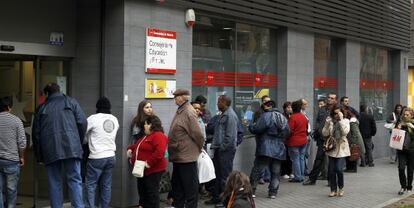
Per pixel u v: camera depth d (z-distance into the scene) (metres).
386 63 20.31
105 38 9.61
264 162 10.72
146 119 8.52
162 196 10.27
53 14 9.43
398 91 20.70
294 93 14.20
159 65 10.03
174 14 10.40
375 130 16.52
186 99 8.82
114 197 9.49
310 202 10.55
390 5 19.44
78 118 7.91
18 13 8.86
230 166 9.91
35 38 9.13
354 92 17.25
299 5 14.11
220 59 12.16
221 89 12.20
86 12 9.75
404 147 11.46
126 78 9.46
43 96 9.36
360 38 17.28
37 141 7.88
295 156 12.77
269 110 10.66
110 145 8.52
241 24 12.85
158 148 8.38
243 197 5.10
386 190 12.12
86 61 9.77
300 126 12.69
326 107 12.78
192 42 11.27
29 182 9.29
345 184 12.91
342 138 11.10
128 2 9.47
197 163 9.01
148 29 9.82
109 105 8.64
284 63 13.93
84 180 8.67
